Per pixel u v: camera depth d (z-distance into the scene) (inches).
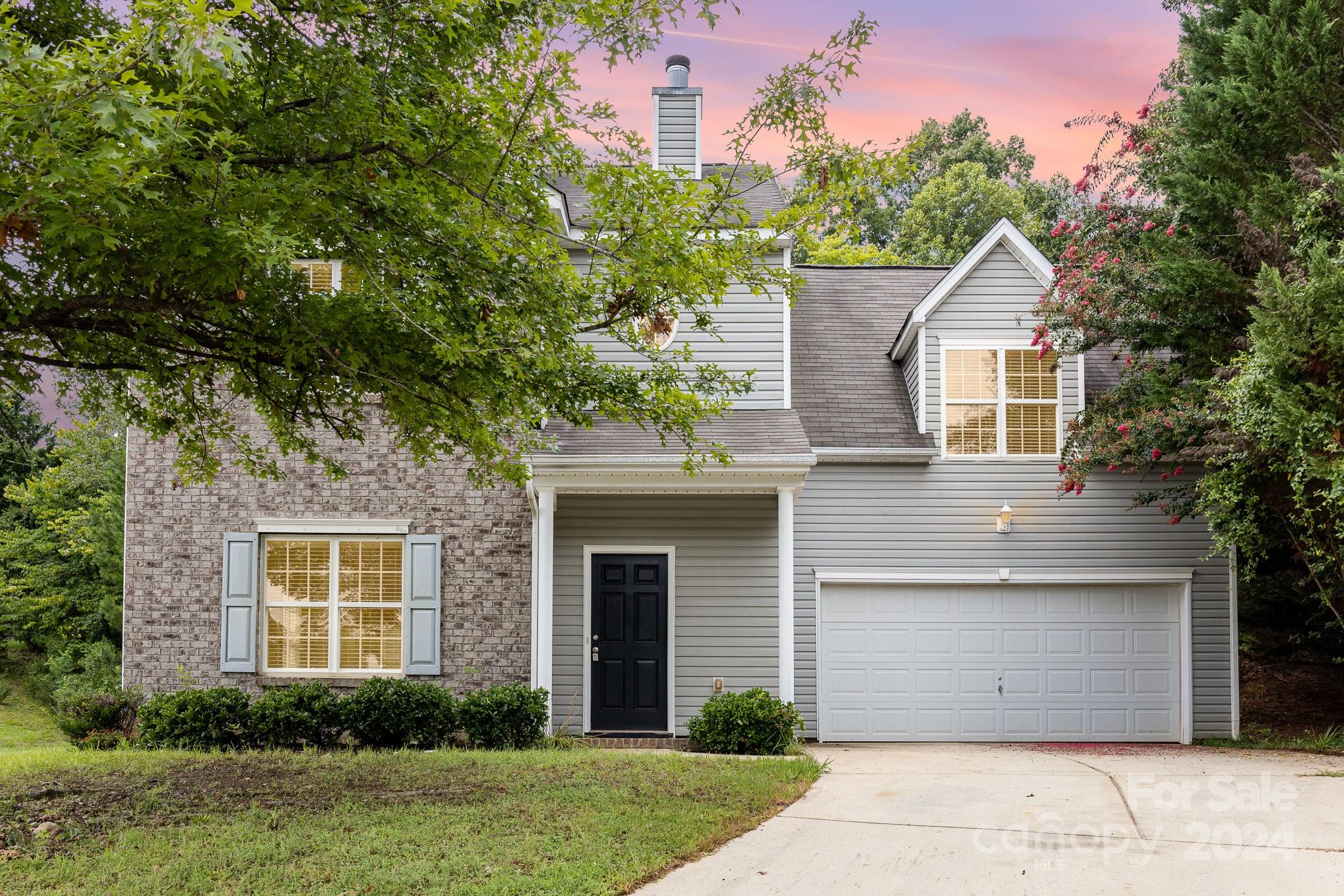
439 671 529.7
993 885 247.0
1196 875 250.8
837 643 571.5
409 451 538.3
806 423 584.4
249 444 440.8
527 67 268.5
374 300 317.1
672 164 569.9
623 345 547.2
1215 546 485.4
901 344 608.4
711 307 550.6
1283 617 685.9
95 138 199.0
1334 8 491.2
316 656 534.6
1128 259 540.4
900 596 575.2
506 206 295.0
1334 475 401.4
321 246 338.6
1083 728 569.0
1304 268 453.7
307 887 245.9
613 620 540.4
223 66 191.8
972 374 579.8
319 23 285.3
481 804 320.8
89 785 346.3
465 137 273.6
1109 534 573.0
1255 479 470.6
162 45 191.8
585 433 504.7
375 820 302.8
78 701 501.7
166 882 247.6
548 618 479.2
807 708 565.6
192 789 343.3
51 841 278.5
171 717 458.0
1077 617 574.2
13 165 202.8
